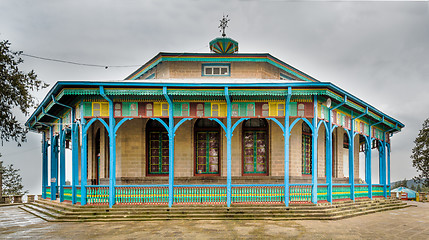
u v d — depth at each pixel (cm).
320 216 1364
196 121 1703
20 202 2511
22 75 1291
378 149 2262
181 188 1441
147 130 1688
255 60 1852
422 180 3444
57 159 1966
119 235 1070
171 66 1844
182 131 1670
